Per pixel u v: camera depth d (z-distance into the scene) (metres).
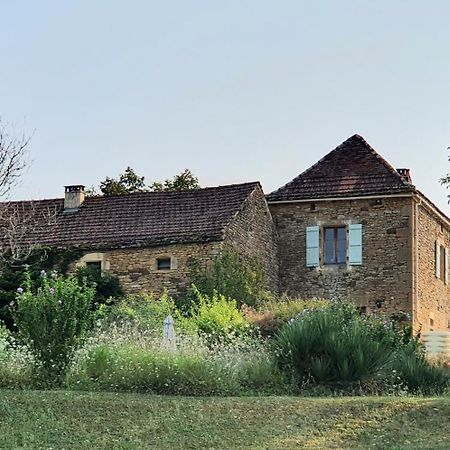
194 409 16.88
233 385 19.38
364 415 16.78
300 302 29.83
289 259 36.78
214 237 32.22
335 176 37.09
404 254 35.38
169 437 15.53
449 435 15.86
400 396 19.31
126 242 33.19
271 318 27.30
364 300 35.62
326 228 36.62
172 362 19.22
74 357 19.34
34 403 16.75
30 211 36.22
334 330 21.06
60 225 35.47
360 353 20.38
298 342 20.73
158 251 32.75
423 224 36.91
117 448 14.84
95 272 32.59
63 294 19.44
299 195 36.72
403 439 15.70
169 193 35.88
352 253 36.00
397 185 35.75
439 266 38.53
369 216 36.00
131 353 19.66
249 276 32.66
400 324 33.50
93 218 35.47
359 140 38.22
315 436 15.80
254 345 22.45
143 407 16.84
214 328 26.12
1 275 32.12
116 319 27.92
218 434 15.74
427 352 27.09
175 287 32.31
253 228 34.88
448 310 39.59
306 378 20.45
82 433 15.54
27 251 33.56
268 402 17.47
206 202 34.81
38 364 18.94
